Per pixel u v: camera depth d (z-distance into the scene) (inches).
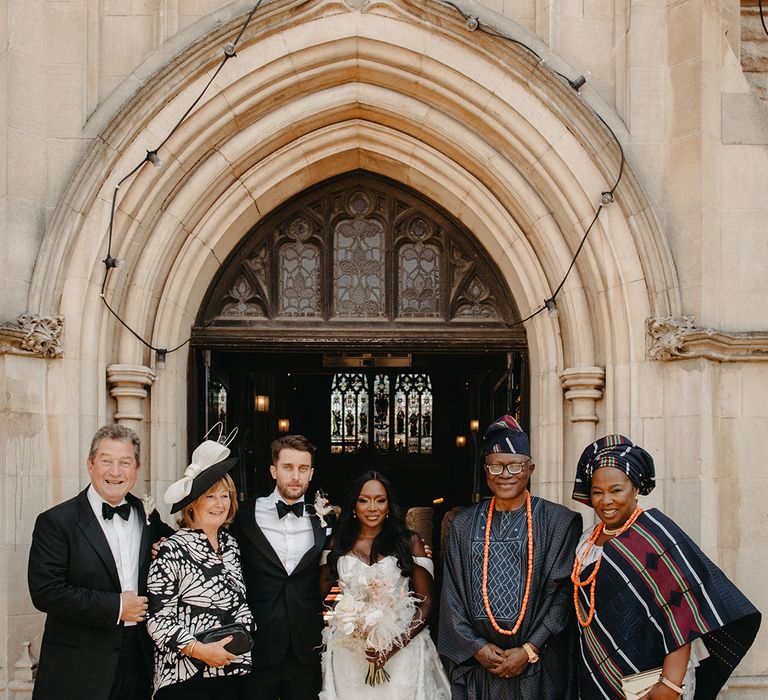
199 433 203.0
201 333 202.7
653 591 124.6
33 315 168.1
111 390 180.7
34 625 166.6
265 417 417.1
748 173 181.2
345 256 208.1
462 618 140.4
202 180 186.9
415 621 145.0
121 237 179.2
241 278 207.3
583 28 186.1
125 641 136.2
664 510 174.7
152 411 187.8
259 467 408.8
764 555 175.0
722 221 180.4
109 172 177.3
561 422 189.8
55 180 177.3
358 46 183.0
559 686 139.4
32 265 172.9
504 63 181.5
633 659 124.0
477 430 266.5
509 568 140.5
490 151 188.9
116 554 136.1
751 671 173.5
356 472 588.1
